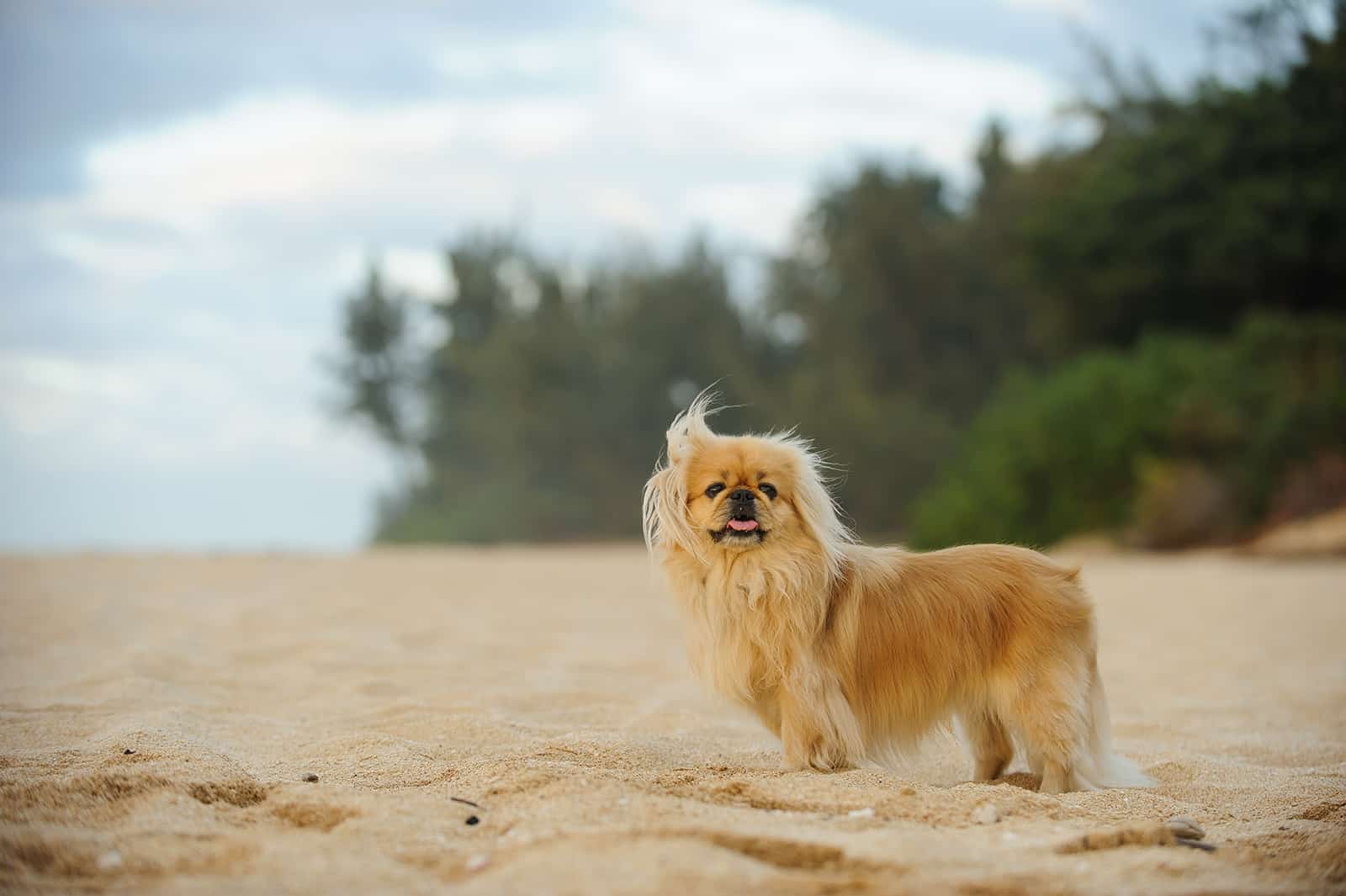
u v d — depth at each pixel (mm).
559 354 47625
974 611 6004
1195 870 4168
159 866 4023
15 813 4531
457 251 54531
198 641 10156
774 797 4930
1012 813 4887
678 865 3898
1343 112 29484
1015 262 35750
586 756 5891
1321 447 23875
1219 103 31172
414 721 6852
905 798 4941
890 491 39969
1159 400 25562
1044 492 26188
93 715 6879
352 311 55188
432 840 4352
